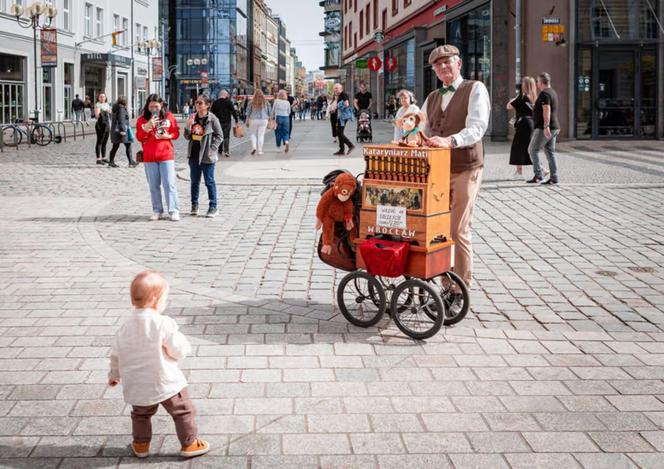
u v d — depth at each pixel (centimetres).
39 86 4031
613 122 2372
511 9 2436
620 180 1360
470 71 2783
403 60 4050
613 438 389
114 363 366
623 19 2319
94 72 4869
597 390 454
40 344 534
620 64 2352
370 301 632
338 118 2025
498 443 384
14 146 2583
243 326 576
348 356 511
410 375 478
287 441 385
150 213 1129
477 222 1012
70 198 1288
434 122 610
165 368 362
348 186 570
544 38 2284
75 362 499
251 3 10650
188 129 1077
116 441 386
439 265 562
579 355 516
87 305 632
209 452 373
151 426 375
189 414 367
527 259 811
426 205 540
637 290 689
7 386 458
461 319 574
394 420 411
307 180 1439
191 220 1062
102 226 1015
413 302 565
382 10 4675
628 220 1008
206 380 467
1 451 374
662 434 394
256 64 11462
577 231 946
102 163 1928
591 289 694
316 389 454
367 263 560
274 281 720
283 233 959
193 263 798
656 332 570
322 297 662
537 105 1302
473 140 573
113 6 5128
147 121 1041
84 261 798
